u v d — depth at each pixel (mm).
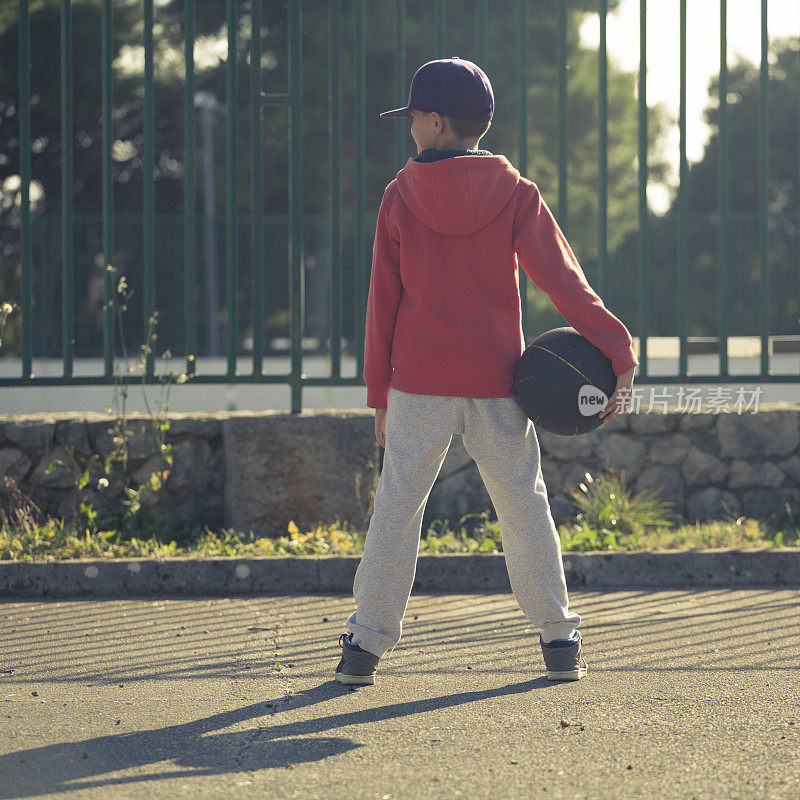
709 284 30406
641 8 7484
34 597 5996
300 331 7453
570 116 31438
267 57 31078
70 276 7340
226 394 19359
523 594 4230
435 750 3447
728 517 7824
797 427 7875
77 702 4031
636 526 7176
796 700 3971
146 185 7375
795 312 29938
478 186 3990
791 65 51875
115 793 3109
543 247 4055
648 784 3137
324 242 30047
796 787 3105
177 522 7273
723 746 3465
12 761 3387
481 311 4074
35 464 7293
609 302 7574
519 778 3195
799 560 6258
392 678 4320
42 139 33625
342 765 3320
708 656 4617
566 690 4125
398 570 4129
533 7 29969
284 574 6156
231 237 7387
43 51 31391
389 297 4168
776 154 51156
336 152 7465
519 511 4168
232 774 3256
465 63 4188
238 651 4773
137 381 7469
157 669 4488
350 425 7203
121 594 6055
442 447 4125
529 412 4055
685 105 7586
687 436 7871
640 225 7734
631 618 5363
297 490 7141
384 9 29516
